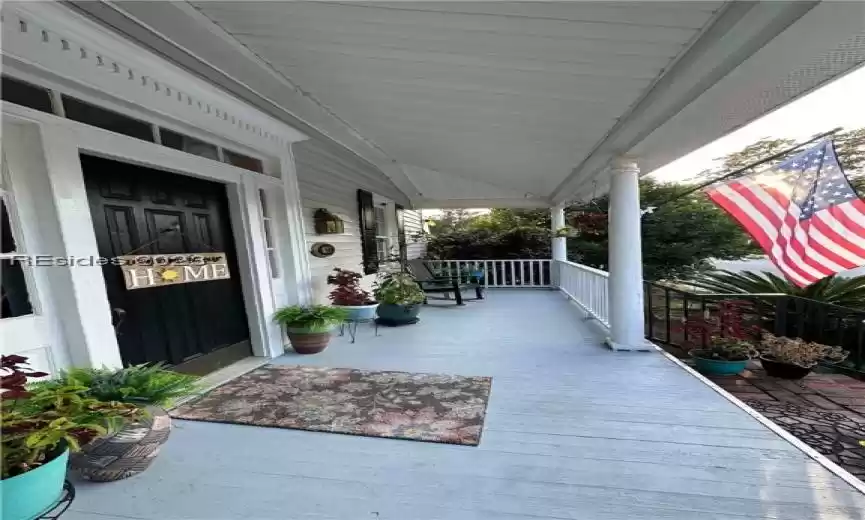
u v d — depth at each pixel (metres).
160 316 2.85
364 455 2.05
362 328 4.94
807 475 1.83
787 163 4.46
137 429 1.83
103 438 1.76
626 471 1.89
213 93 2.99
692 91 2.25
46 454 1.47
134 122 2.60
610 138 3.42
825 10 1.37
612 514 1.61
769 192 4.46
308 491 1.78
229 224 3.55
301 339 3.73
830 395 3.52
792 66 1.81
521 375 3.16
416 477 1.87
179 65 2.66
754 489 1.74
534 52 2.12
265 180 3.76
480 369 3.32
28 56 1.93
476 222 12.35
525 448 2.10
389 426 2.34
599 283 5.07
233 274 3.57
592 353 3.73
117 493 1.77
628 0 1.57
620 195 3.70
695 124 2.66
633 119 2.83
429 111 3.34
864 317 3.93
